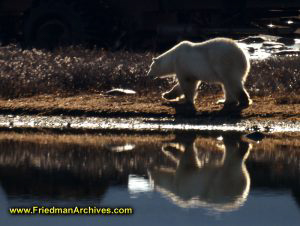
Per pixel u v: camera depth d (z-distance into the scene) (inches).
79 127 2522.1
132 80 3083.2
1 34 4739.2
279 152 2102.6
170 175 1835.6
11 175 1836.9
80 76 3095.5
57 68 3198.8
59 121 2603.3
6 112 2726.4
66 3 4648.1
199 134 2372.0
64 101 2832.2
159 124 2516.0
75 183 1769.2
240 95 2564.0
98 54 3725.4
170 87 3002.0
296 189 1699.1
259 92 2815.0
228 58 2500.0
